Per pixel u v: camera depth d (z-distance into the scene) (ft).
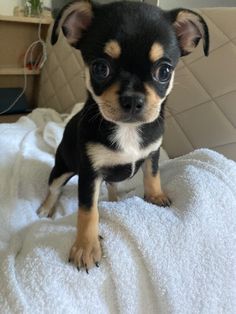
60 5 1.63
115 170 0.67
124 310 0.57
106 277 0.58
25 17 1.45
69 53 1.30
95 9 0.61
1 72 1.49
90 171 0.64
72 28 0.63
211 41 0.93
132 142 0.65
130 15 0.57
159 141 0.68
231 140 0.86
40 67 1.49
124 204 0.66
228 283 0.63
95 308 0.56
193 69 0.94
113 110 0.56
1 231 0.72
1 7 1.55
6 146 0.95
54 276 0.55
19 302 0.52
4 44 1.50
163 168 0.83
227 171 0.73
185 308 0.59
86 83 0.61
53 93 1.36
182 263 0.60
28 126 1.12
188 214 0.64
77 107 1.15
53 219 0.74
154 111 0.58
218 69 0.91
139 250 0.59
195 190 0.67
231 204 0.68
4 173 0.85
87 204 0.61
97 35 0.57
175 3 1.19
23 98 1.54
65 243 0.61
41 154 0.95
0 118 1.46
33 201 0.82
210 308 0.61
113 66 0.56
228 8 0.96
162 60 0.57
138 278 0.58
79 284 0.56
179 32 0.66
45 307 0.53
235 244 0.65
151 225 0.61
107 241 0.60
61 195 0.86
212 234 0.63
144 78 0.56
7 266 0.57
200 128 0.91
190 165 0.76
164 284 0.58
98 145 0.63
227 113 0.87
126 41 0.55
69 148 0.74
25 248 0.63
